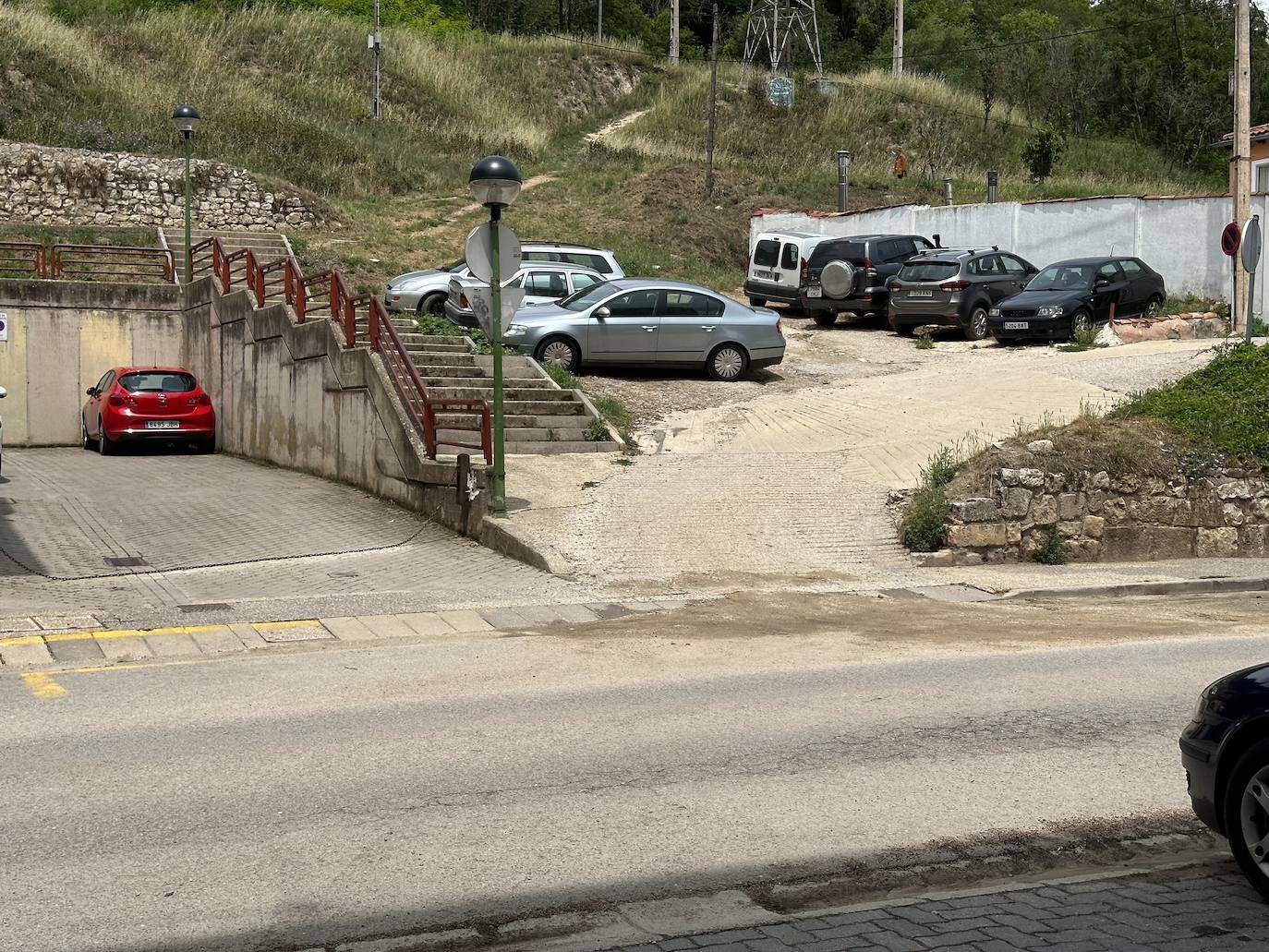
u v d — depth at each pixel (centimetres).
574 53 6244
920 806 628
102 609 1148
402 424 1741
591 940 471
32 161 3678
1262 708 512
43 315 2872
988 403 2006
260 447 2366
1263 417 1652
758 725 774
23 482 1959
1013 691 870
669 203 4238
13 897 507
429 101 5353
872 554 1425
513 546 1427
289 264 2275
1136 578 1376
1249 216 2617
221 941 468
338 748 720
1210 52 7025
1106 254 3219
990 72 6531
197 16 5338
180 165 3812
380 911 496
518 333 2280
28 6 4759
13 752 709
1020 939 472
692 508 1559
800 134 5559
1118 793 651
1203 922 490
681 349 2334
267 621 1118
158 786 649
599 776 671
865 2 8712
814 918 495
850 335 2984
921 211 3547
